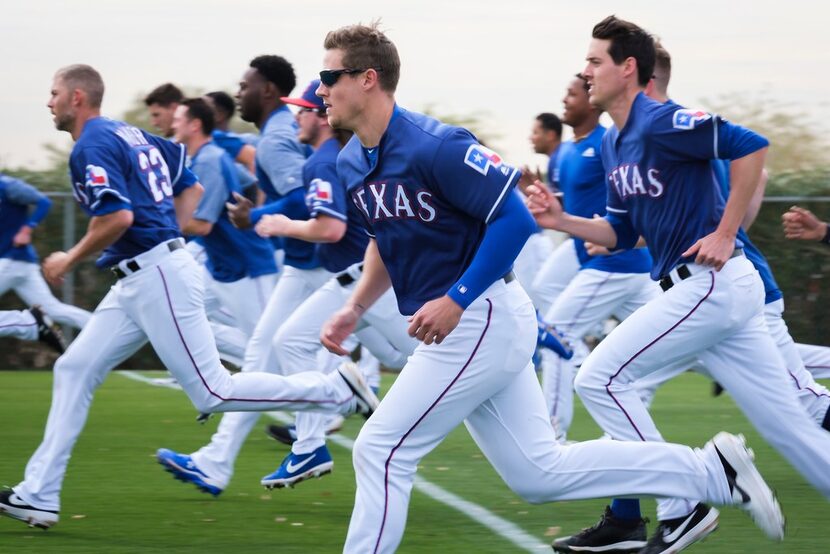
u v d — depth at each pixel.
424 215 16.42
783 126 59.75
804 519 23.28
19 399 41.69
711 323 19.62
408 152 16.12
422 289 16.98
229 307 34.94
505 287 16.67
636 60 20.17
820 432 19.98
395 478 16.64
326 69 16.33
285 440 31.80
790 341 25.52
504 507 24.45
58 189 52.44
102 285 52.62
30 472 21.91
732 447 17.69
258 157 31.34
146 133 23.91
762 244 53.97
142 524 22.91
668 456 17.58
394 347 27.25
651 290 31.31
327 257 27.11
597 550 20.22
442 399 16.58
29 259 42.41
